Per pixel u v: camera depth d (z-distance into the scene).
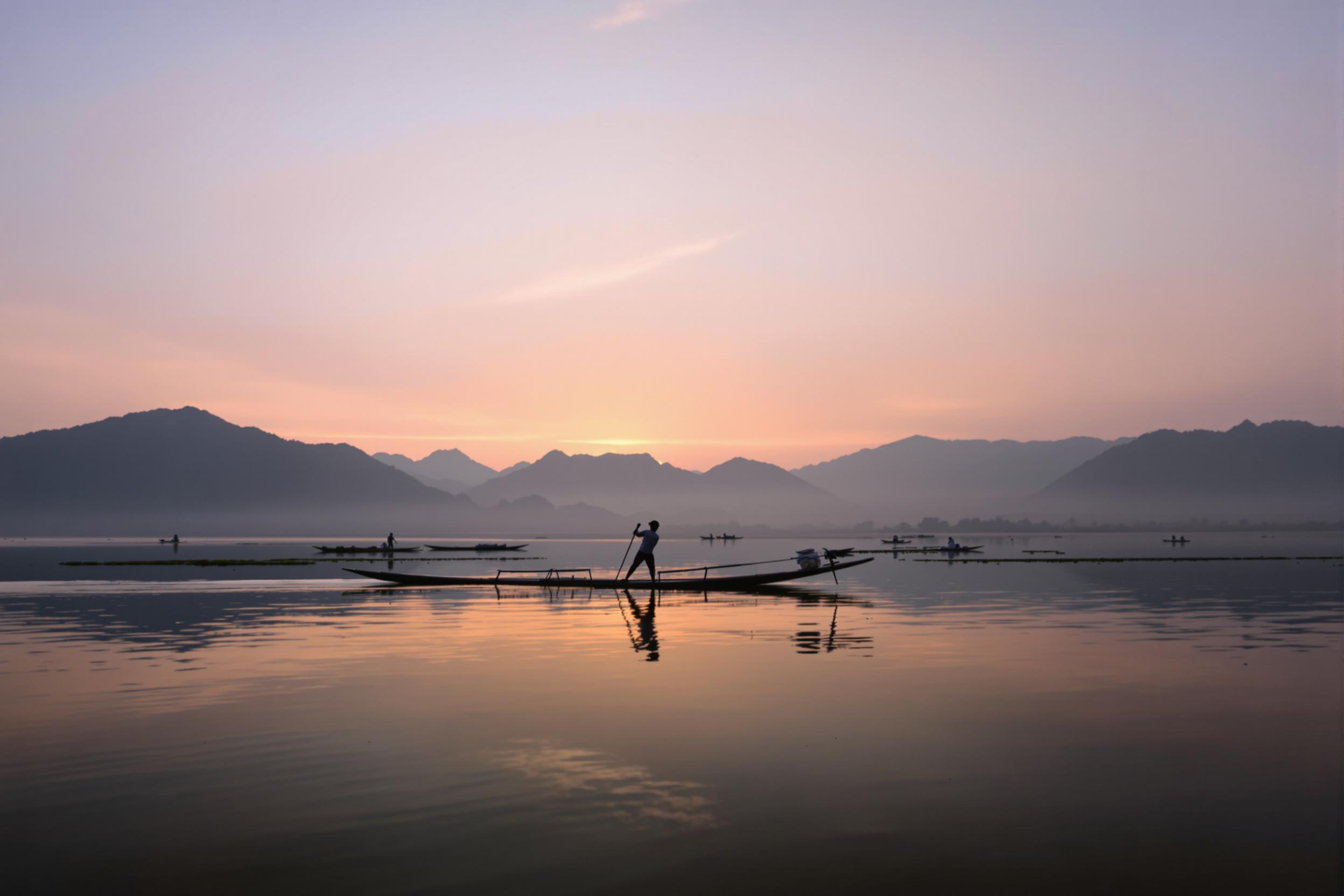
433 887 5.88
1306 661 14.88
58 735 9.80
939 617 22.30
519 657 15.51
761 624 20.75
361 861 6.30
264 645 17.30
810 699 11.66
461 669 14.23
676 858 6.33
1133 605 25.94
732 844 6.59
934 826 6.95
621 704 11.40
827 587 34.00
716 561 73.19
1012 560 63.38
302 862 6.29
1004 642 17.28
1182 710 11.02
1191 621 21.31
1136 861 6.27
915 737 9.66
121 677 13.47
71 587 35.47
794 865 6.20
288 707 11.26
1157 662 14.81
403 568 57.16
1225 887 5.84
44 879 6.02
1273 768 8.48
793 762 8.68
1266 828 6.90
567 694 12.08
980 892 5.78
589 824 6.98
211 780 8.14
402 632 19.44
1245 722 10.34
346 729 10.09
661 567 56.88
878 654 15.81
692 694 12.05
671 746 9.30
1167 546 115.62
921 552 86.00
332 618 22.50
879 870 6.11
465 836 6.75
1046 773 8.32
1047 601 27.31
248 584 36.97
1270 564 54.31
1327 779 8.12
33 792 7.82
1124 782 8.04
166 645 17.22
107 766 8.61
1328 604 26.03
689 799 7.58
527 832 6.83
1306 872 6.07
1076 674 13.63
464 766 8.57
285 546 145.25
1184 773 8.32
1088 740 9.52
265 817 7.17
